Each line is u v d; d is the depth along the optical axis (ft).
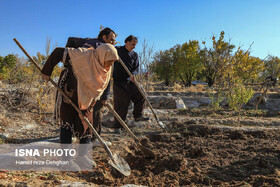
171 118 19.86
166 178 8.98
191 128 16.58
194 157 11.50
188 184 8.51
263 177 8.39
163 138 14.76
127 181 8.73
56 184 7.21
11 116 18.54
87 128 9.68
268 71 103.40
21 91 22.59
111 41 10.58
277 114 23.82
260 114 23.53
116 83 16.01
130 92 16.48
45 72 9.02
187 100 29.25
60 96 9.39
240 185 7.99
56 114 9.54
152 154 10.85
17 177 7.66
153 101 26.94
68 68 9.08
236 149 12.35
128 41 15.62
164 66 93.97
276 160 10.40
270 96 33.24
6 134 14.19
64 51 8.77
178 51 92.22
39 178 7.88
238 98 21.99
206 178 8.59
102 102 10.65
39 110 20.43
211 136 15.02
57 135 14.74
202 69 94.68
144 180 8.81
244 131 15.74
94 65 8.67
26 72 23.73
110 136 15.10
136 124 18.25
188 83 88.48
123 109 16.16
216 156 11.35
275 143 13.15
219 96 25.79
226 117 21.79
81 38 9.91
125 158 11.19
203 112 23.53
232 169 9.67
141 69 30.73
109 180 8.68
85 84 8.77
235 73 26.22
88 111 9.34
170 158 10.34
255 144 13.20
